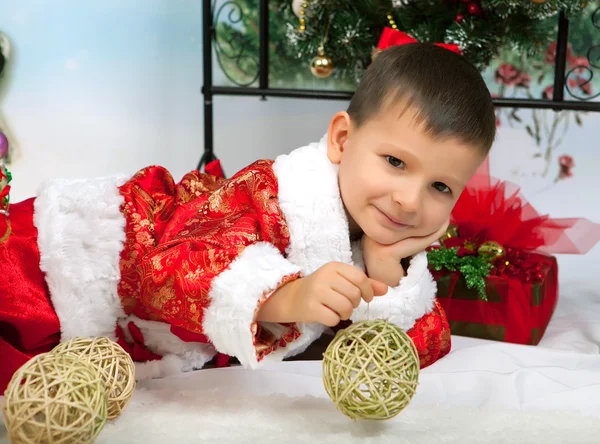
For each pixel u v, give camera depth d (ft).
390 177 3.04
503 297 4.53
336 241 3.28
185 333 3.57
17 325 3.42
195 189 4.11
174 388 3.49
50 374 2.44
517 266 4.75
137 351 3.67
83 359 2.77
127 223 3.59
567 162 7.57
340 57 6.05
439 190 3.10
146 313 3.59
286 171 3.35
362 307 3.39
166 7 7.72
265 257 2.95
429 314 3.67
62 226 3.56
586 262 7.06
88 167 7.82
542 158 7.62
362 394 2.63
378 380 2.64
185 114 7.87
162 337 3.66
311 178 3.30
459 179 3.06
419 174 3.01
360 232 3.57
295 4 5.67
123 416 2.91
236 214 3.34
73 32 7.67
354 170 3.15
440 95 2.98
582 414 3.11
